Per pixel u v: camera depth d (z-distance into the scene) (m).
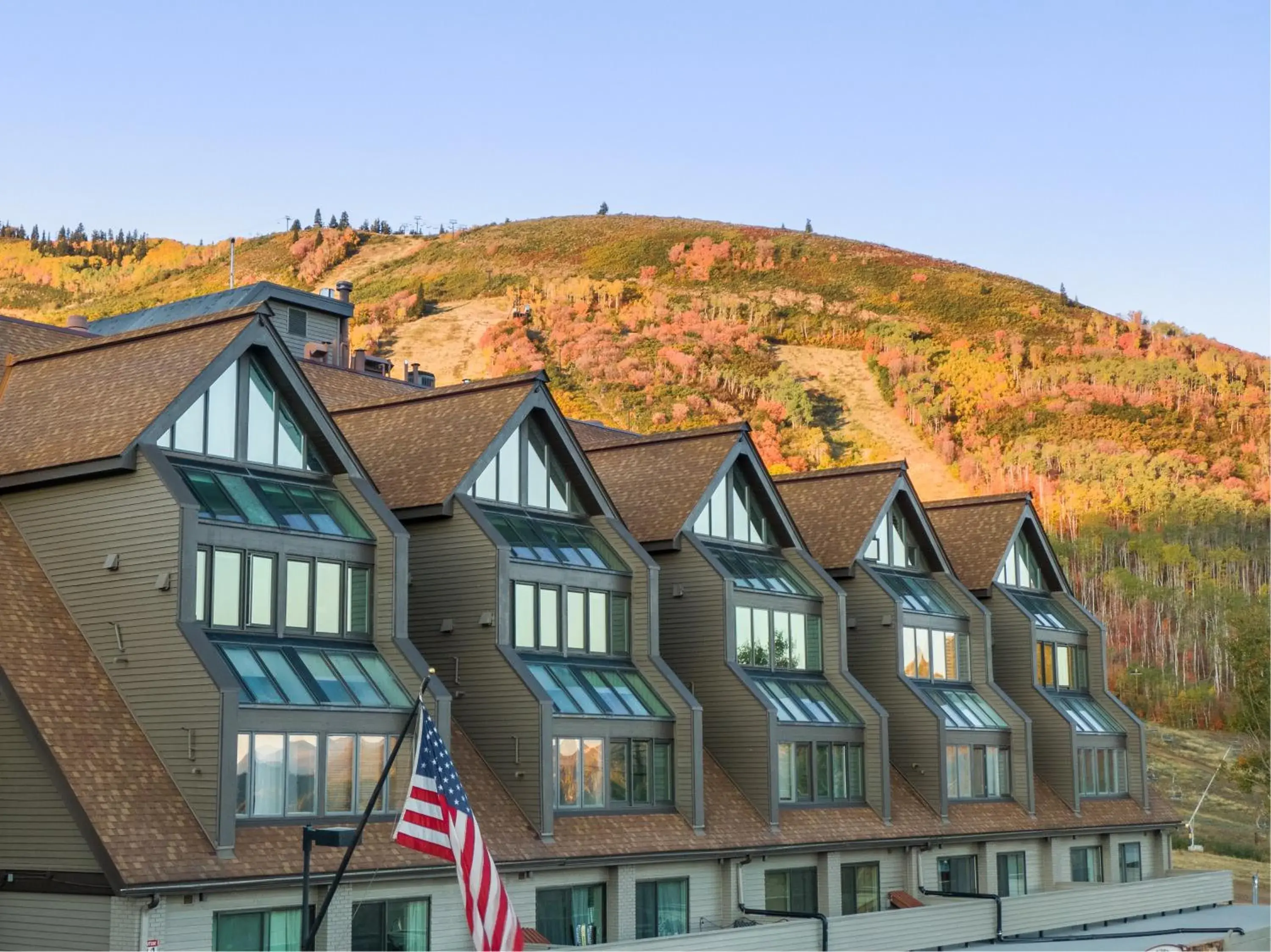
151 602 37.81
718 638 54.72
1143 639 199.00
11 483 40.56
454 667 46.84
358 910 39.50
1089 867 71.94
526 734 45.19
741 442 58.84
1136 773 76.50
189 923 35.12
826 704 58.59
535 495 51.41
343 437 43.94
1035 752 71.50
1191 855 101.69
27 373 45.38
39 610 38.66
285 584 40.81
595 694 48.78
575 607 50.22
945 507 77.31
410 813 31.08
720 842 50.09
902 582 67.00
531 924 43.91
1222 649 184.88
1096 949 55.00
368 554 43.25
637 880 47.47
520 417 49.88
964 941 55.34
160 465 38.38
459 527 47.44
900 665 62.66
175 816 35.88
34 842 35.50
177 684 37.00
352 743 40.25
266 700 38.16
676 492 57.47
